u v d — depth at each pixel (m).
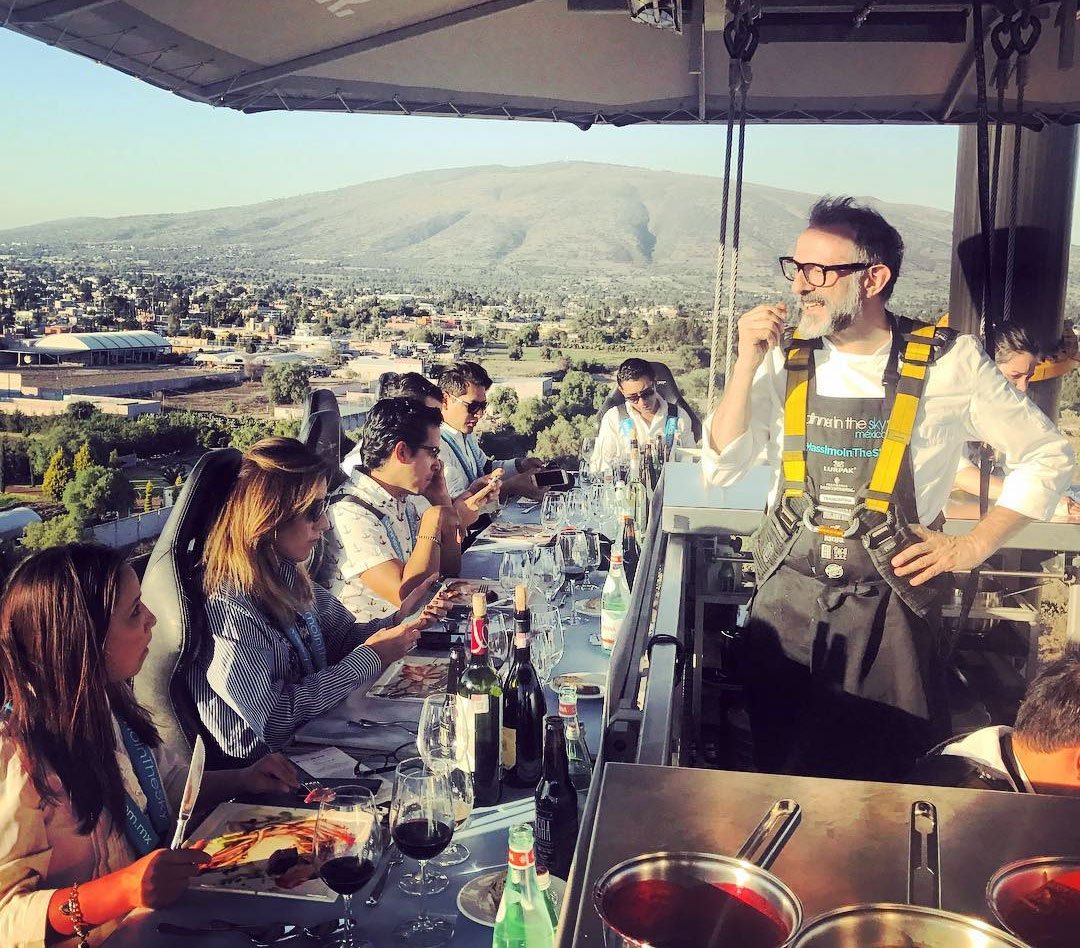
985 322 2.22
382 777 1.73
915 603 1.97
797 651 2.03
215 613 1.87
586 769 1.63
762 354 1.98
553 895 1.29
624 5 3.34
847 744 2.01
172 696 1.83
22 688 1.41
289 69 3.74
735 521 2.50
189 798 1.48
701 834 0.70
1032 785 1.27
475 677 1.68
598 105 4.38
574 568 2.99
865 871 0.65
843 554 1.97
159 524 2.60
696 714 2.71
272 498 1.90
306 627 2.15
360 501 2.88
